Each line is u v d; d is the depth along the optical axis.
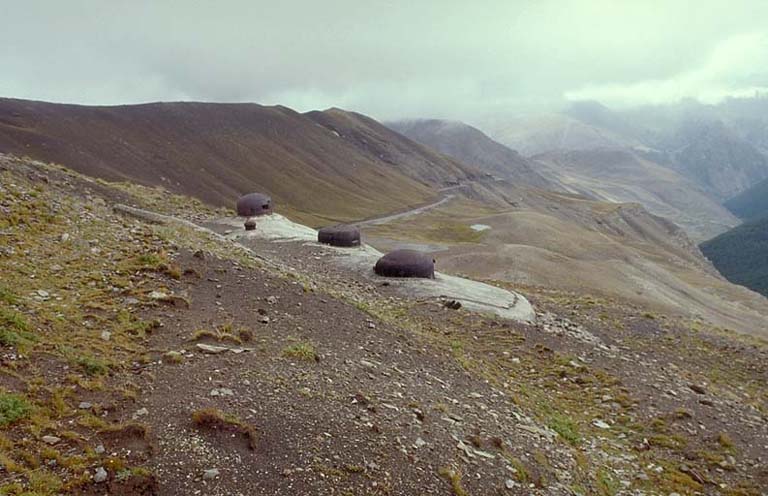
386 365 12.69
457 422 10.61
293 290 15.94
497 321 21.83
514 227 103.19
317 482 7.42
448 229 110.56
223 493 6.77
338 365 11.53
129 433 7.35
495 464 9.48
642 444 13.39
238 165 155.38
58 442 7.01
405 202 180.38
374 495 7.55
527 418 12.62
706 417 15.76
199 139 159.62
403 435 9.21
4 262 12.18
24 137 105.25
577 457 11.35
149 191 37.97
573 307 31.98
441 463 8.80
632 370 19.45
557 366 18.30
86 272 13.09
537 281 52.59
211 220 35.56
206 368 9.70
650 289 60.84
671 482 11.62
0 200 15.90
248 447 7.70
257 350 11.05
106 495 6.37
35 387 7.93
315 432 8.45
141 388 8.67
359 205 160.75
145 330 10.81
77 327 10.22
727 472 12.64
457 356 15.73
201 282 14.39
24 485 6.13
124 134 137.50
